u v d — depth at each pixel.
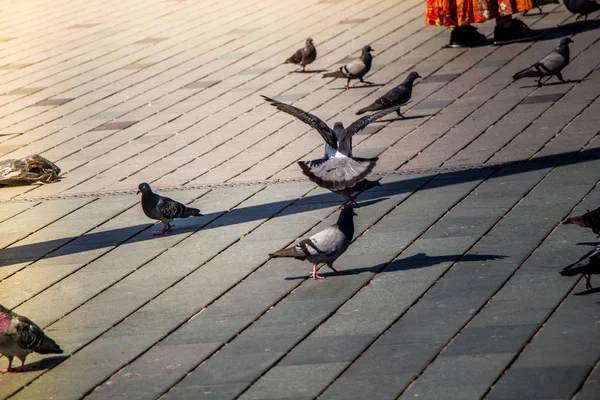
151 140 18.56
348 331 9.46
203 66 24.61
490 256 11.18
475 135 16.80
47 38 29.94
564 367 8.16
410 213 13.10
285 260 11.77
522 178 14.12
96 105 21.66
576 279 10.23
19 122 20.72
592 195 12.96
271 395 8.22
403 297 10.20
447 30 26.23
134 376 8.88
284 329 9.66
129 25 31.00
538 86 19.70
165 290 11.12
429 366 8.49
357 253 11.77
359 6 30.80
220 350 9.31
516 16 27.16
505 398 7.71
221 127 19.06
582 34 24.06
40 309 10.86
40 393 8.67
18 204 15.38
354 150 16.66
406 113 18.86
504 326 9.18
